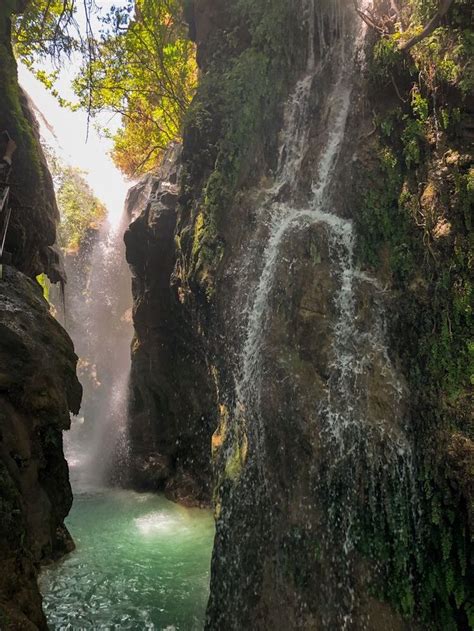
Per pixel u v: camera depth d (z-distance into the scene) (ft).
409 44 22.63
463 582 17.01
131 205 55.26
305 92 31.22
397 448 19.72
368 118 25.99
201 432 38.47
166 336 41.83
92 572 27.02
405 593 18.24
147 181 54.34
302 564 20.44
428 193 21.48
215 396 35.01
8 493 19.04
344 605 19.16
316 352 22.95
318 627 19.20
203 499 37.63
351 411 21.08
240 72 31.14
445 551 17.38
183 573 27.02
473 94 20.65
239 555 22.36
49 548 26.55
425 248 21.18
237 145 30.01
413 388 20.25
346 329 22.93
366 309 22.65
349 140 26.76
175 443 42.04
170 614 23.07
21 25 41.83
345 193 25.94
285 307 24.73
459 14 21.85
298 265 25.02
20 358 25.02
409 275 21.68
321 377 22.43
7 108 37.06
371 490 19.86
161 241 39.73
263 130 31.24
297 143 30.66
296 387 22.59
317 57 32.07
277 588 20.63
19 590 17.61
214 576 22.90
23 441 23.85
